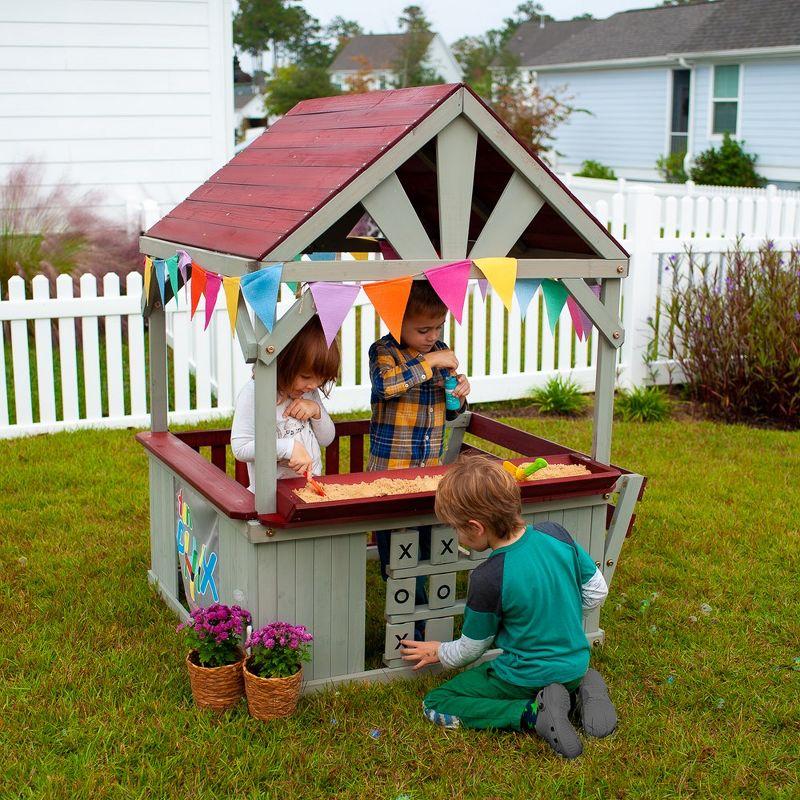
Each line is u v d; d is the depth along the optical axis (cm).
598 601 305
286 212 288
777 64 2142
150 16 971
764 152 2211
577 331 357
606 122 2677
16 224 830
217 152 1027
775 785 274
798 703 316
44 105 951
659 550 448
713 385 727
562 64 2748
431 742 289
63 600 379
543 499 332
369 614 382
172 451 369
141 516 480
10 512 478
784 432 674
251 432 332
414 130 283
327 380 346
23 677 319
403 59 4634
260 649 291
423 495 303
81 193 977
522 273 313
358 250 438
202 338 656
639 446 628
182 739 282
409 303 339
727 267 771
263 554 294
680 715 309
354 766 277
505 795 267
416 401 362
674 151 2481
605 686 298
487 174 340
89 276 620
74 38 948
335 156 301
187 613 362
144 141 995
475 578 290
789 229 877
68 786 263
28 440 605
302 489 305
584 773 274
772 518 491
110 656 332
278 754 277
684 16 2600
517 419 696
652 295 762
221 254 298
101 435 620
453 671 331
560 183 313
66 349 625
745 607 389
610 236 327
